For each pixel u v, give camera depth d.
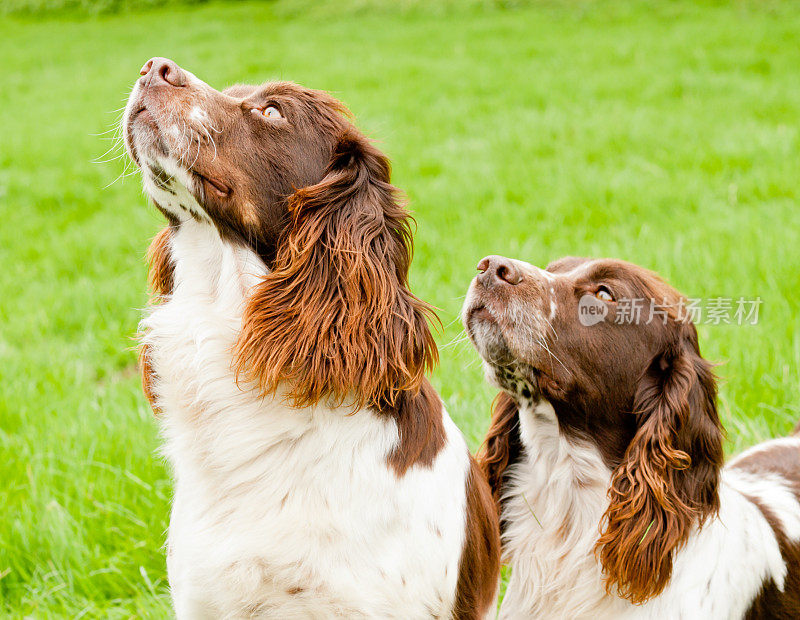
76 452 6.34
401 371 4.05
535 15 29.77
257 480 4.08
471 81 19.97
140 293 9.76
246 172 4.19
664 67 20.06
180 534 4.18
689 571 4.60
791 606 4.98
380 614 3.96
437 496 4.18
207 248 4.34
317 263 4.11
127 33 34.34
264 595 4.01
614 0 30.36
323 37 28.84
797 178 11.45
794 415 6.43
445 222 11.02
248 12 36.72
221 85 21.22
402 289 4.23
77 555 5.52
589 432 4.82
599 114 16.09
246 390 4.10
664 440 4.51
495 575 4.76
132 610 5.21
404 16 32.25
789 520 5.18
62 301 9.77
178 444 4.27
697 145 13.50
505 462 5.21
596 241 9.77
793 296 7.72
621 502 4.57
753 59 19.88
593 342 4.64
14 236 12.48
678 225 10.12
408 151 14.61
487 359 4.77
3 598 5.50
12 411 7.15
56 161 16.45
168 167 4.14
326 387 4.01
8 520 5.77
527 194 11.80
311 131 4.34
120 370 8.69
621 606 4.77
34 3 41.88
